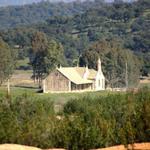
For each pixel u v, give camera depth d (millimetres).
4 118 63438
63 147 59812
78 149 58844
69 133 59625
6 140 61656
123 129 55062
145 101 59250
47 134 61594
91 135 58531
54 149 58500
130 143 53250
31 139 61406
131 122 57938
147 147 54438
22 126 63344
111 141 59219
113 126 60438
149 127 57219
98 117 61219
